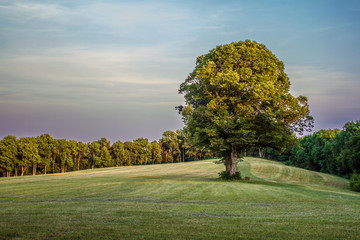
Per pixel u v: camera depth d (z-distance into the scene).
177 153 155.88
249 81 32.50
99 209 14.59
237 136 33.31
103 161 123.19
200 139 35.62
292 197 21.03
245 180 37.91
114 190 25.30
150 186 28.69
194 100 38.84
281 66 36.69
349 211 15.23
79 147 118.44
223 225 10.96
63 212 13.62
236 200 19.20
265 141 35.69
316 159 90.44
